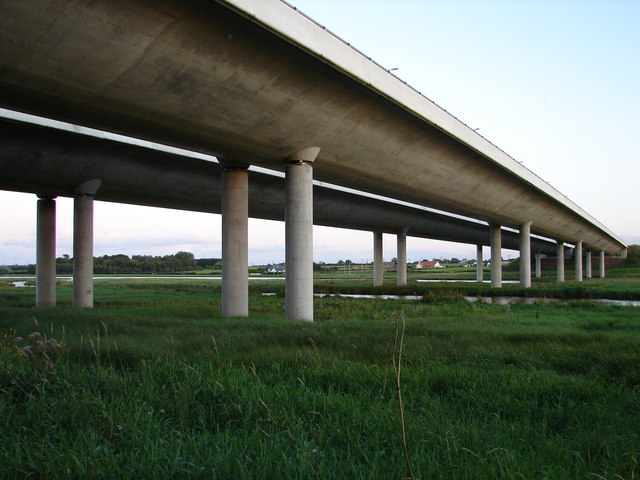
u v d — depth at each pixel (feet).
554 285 205.16
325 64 57.52
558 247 276.21
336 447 18.99
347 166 83.92
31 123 71.97
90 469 15.78
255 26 49.01
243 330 51.55
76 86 50.14
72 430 19.77
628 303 129.59
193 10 45.70
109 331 47.80
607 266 459.73
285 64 56.70
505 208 153.79
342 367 31.71
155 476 15.56
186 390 23.94
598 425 21.97
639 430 21.58
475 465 16.92
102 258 500.74
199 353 34.86
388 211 177.99
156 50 48.32
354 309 94.38
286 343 42.86
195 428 21.16
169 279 331.16
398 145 85.40
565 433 21.67
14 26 41.45
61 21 42.24
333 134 72.84
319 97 64.34
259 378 28.14
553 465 17.26
